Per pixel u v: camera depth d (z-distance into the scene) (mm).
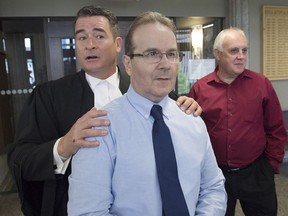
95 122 892
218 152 1833
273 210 1877
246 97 1802
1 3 2990
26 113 1132
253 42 3562
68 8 3096
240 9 3375
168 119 998
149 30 875
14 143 1106
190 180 960
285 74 3693
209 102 1867
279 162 1878
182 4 3363
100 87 1211
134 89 954
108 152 881
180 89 3523
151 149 915
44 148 998
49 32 3170
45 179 1000
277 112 1859
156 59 880
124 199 881
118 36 1253
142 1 3262
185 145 981
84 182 849
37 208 1088
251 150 1799
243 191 1813
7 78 3270
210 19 3543
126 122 929
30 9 3037
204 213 997
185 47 3514
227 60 1786
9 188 3271
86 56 1161
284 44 3633
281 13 3568
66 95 1165
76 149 912
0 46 3209
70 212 853
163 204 884
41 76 3297
